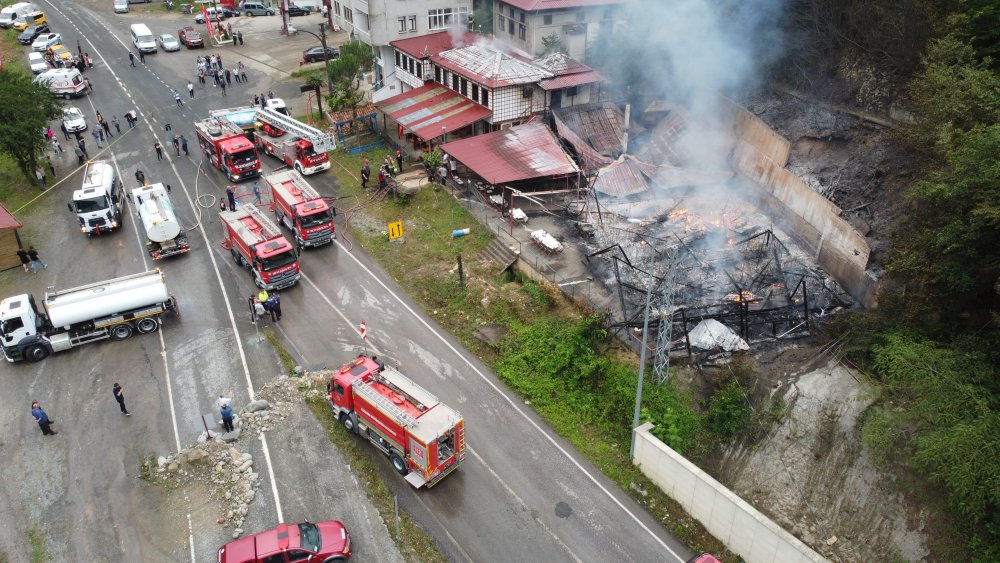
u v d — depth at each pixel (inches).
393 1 2048.5
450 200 1609.3
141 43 2721.5
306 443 981.8
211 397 1069.1
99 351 1183.6
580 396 1058.1
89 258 1470.2
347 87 2005.4
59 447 981.8
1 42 2915.8
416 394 927.7
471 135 1849.2
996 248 895.1
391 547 826.8
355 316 1264.8
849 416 935.0
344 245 1497.3
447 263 1396.4
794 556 756.6
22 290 1359.5
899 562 811.4
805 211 1326.3
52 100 1855.3
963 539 787.4
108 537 846.5
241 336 1213.1
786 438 954.7
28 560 818.2
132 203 1701.5
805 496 903.1
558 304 1221.1
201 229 1578.5
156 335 1222.3
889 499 853.2
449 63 1855.3
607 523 868.0
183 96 2357.3
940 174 938.7
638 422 928.3
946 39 1140.5
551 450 975.6
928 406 796.0
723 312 1143.6
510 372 1107.3
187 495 903.1
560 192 1534.2
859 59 1481.3
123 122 2165.4
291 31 2982.3
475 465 948.0
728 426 971.3
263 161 1948.8
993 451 716.7
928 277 955.3
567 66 1772.9
